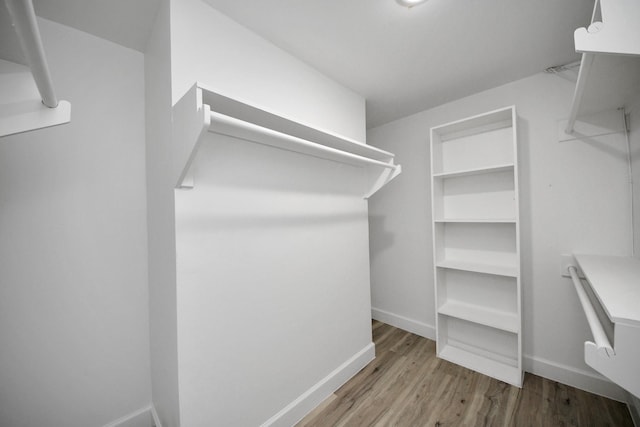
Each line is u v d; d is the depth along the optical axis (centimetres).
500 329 182
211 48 112
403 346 219
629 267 119
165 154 109
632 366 63
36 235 117
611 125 151
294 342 142
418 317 243
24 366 114
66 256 123
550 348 172
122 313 137
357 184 190
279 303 135
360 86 186
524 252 181
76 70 127
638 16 64
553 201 170
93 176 131
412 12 118
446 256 218
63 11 113
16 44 98
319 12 117
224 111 100
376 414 144
